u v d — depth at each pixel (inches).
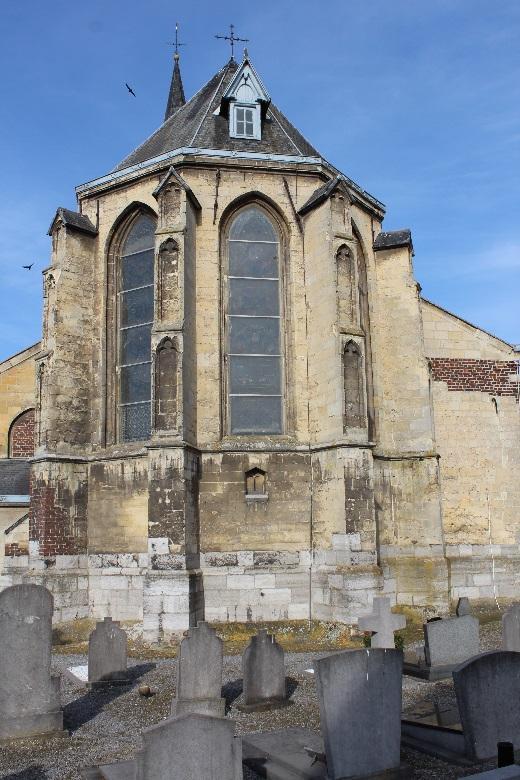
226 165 935.7
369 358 985.5
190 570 796.6
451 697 526.0
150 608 767.1
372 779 374.6
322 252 907.4
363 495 828.6
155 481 803.4
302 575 854.5
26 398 1184.8
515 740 414.0
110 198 981.8
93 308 964.6
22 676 459.5
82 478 911.0
